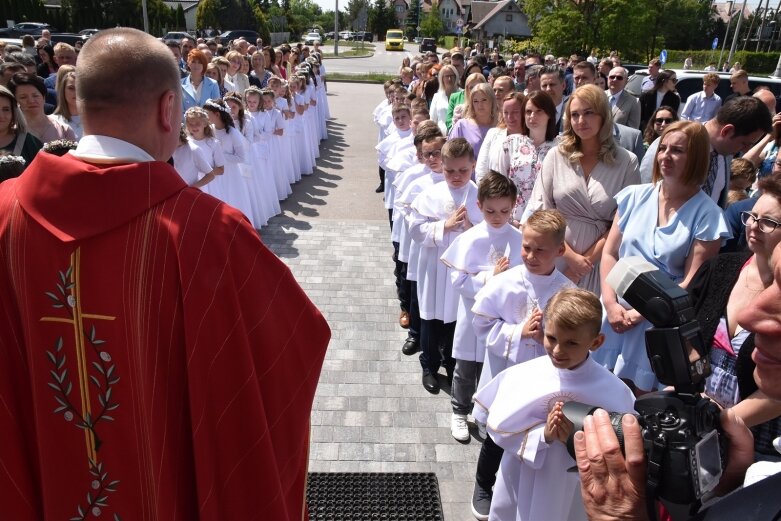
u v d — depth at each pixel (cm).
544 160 348
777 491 87
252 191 700
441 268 371
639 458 109
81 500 137
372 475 308
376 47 6384
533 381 227
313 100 1088
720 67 3003
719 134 340
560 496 219
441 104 709
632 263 129
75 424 134
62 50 699
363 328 477
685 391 118
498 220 320
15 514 141
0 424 138
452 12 9662
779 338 134
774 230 201
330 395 382
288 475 144
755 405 169
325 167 1088
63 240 125
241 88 896
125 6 3919
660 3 4294
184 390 133
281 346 139
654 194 291
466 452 330
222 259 128
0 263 133
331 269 602
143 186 127
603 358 303
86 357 130
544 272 275
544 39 3575
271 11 5916
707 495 121
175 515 136
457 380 341
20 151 379
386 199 685
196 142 566
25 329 133
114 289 127
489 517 248
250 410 132
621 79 688
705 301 230
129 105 130
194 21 5588
